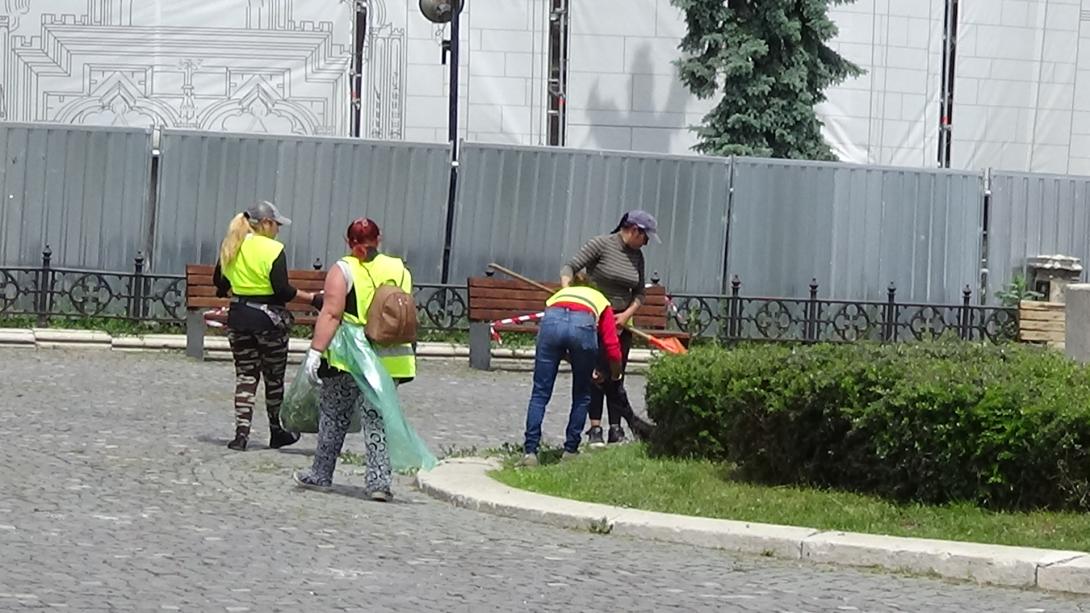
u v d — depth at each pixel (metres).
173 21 30.97
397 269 14.29
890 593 10.86
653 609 10.07
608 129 32.75
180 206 26.61
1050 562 11.07
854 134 33.47
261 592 9.99
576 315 15.88
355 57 31.38
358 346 13.95
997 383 12.93
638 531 12.70
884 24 33.50
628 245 17.59
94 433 16.62
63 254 26.36
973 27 33.91
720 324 27.86
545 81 32.38
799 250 28.61
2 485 13.41
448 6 28.05
